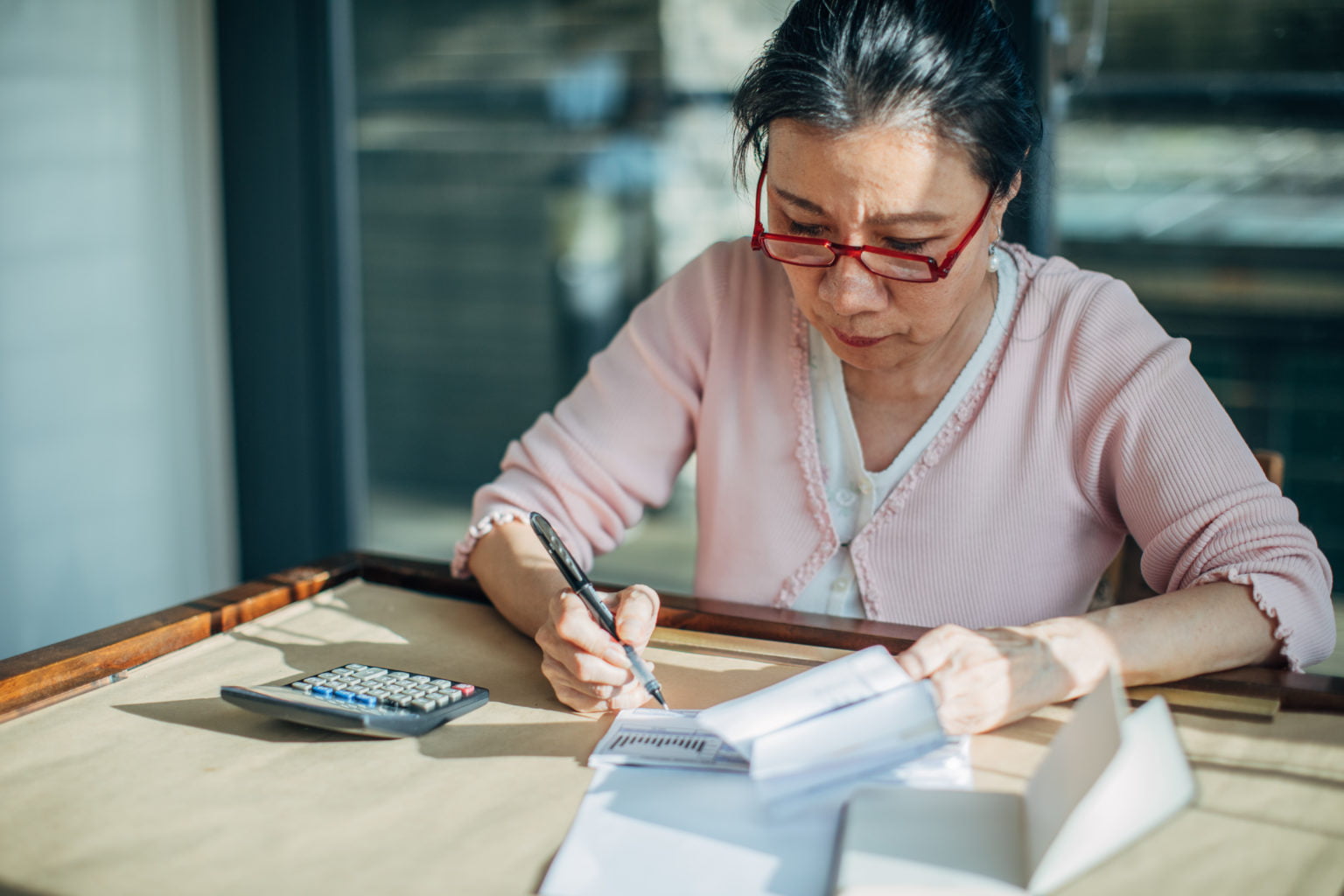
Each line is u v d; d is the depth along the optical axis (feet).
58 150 6.66
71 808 2.35
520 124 7.75
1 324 6.41
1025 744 2.55
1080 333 3.56
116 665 2.99
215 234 7.71
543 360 8.05
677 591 8.25
